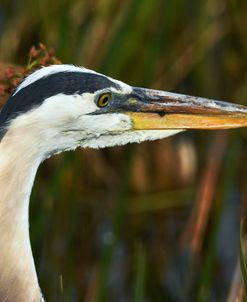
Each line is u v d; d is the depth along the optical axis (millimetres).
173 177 11586
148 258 11383
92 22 10766
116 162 11273
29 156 6371
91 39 10672
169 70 11148
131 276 11344
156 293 11344
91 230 11375
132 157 10484
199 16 11227
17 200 6375
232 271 11398
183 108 7137
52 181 9906
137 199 11367
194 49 11250
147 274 11273
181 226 11680
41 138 6406
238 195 11602
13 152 6305
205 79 11508
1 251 6406
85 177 11203
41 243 10062
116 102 6855
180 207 11719
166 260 11523
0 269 6434
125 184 10398
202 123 7133
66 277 10406
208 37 11297
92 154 11219
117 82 6871
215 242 10039
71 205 10297
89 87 6586
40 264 10211
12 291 6461
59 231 10367
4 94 7242
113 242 10133
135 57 10594
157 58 10859
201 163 11648
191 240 10750
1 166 6289
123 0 10641
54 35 10531
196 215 10695
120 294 11273
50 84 6422
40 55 9258
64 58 10102
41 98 6355
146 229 11641
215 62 11594
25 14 11023
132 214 11562
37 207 10484
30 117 6320
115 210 10273
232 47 11500
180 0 10797
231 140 10516
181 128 7105
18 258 6445
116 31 10523
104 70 10484
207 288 9812
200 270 11000
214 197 10961
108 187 11305
